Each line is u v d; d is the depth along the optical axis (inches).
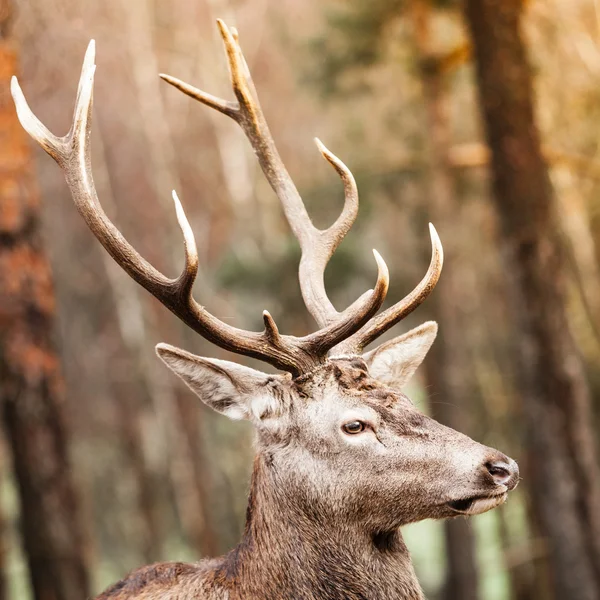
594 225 804.6
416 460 182.1
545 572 708.0
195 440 858.8
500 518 796.6
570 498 445.4
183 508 830.5
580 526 445.1
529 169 443.5
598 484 449.4
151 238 951.6
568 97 688.4
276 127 978.7
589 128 690.2
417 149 706.2
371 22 659.4
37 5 431.2
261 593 184.7
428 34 640.4
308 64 749.9
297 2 911.7
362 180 692.1
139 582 194.2
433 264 197.0
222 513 973.2
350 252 676.7
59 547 368.8
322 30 719.1
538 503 466.9
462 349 808.9
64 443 373.7
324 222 710.5
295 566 184.9
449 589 709.3
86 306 968.3
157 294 183.6
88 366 967.6
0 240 357.4
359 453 183.9
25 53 431.8
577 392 448.1
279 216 887.7
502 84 441.1
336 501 185.0
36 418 366.0
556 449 446.3
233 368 187.5
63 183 789.9
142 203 948.0
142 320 883.4
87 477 949.2
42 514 368.5
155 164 850.8
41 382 365.4
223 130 889.5
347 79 714.8
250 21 958.4
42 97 501.4
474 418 850.8
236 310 892.0
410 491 182.4
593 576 443.2
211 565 195.0
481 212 850.1
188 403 864.9
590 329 797.9
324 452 185.6
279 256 713.6
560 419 446.0
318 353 190.2
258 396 188.7
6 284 357.1
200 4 906.7
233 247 858.1
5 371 364.2
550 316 446.3
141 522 888.3
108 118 871.7
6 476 741.9
